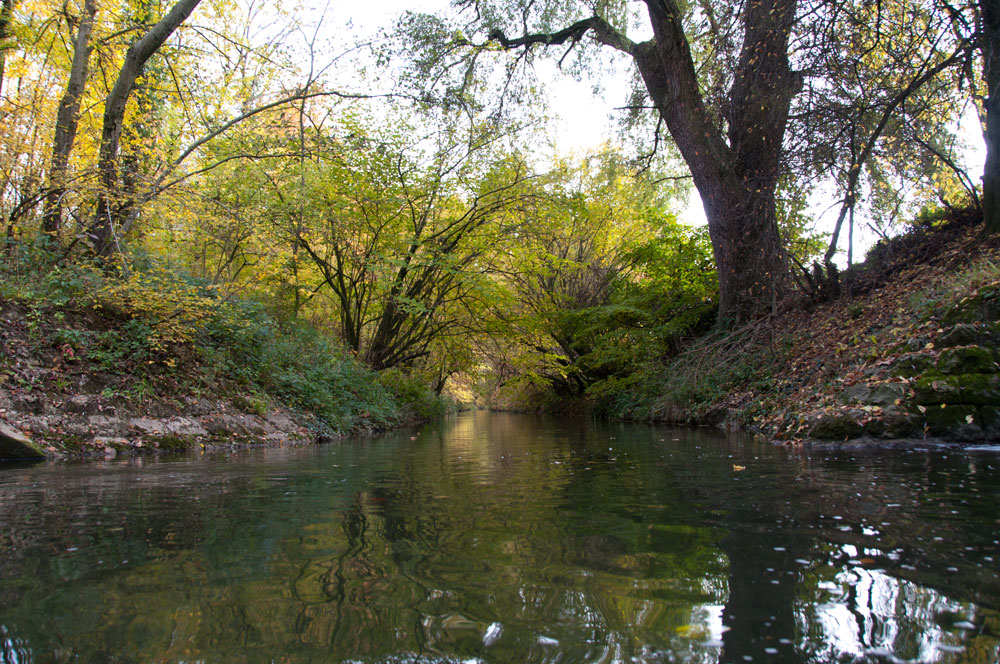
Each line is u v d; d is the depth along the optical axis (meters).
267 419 7.57
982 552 1.65
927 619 1.18
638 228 19.00
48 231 7.68
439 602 1.33
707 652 1.04
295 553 1.75
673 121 11.30
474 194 12.81
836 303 10.20
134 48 7.81
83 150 8.81
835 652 1.04
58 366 5.94
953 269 7.93
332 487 3.15
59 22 8.20
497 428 12.28
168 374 6.86
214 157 9.59
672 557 1.67
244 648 1.08
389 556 1.72
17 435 4.81
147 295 6.87
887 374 5.87
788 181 7.43
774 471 3.49
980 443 4.84
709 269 14.72
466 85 13.47
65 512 2.42
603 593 1.38
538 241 13.73
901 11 6.23
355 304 14.09
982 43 6.04
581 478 3.41
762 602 1.30
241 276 13.22
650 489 2.91
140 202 7.85
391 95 10.25
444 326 14.69
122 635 1.15
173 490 3.05
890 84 6.52
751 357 9.88
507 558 1.69
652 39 12.36
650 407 12.27
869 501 2.45
